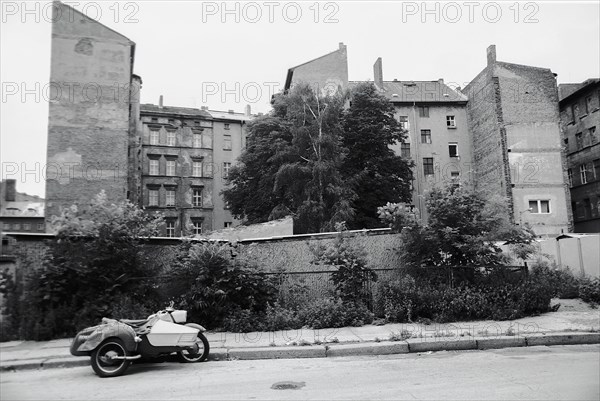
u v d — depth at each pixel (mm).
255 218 34656
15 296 11406
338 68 42375
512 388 6590
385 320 12344
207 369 8383
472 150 47844
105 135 27422
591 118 42000
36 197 33312
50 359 8898
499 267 13516
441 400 6031
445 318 12188
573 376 7301
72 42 27750
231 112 59469
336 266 13375
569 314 12883
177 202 50938
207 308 11938
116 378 7676
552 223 40031
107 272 11883
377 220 33719
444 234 12961
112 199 26812
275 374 7859
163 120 52000
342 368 8320
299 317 12133
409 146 48062
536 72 42969
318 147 30516
